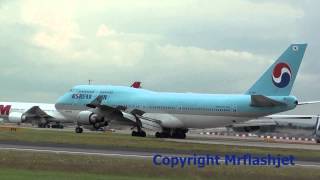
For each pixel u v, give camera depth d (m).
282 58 79.44
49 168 32.94
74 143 54.41
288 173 33.88
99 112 83.50
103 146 51.84
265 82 80.12
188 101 82.44
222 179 31.17
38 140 57.03
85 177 29.06
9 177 27.56
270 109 78.00
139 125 83.88
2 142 53.34
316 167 38.84
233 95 80.31
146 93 86.44
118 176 30.77
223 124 81.06
